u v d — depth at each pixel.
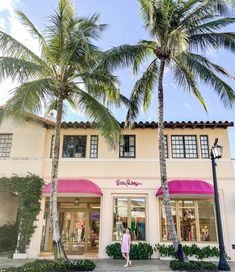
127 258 14.51
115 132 14.57
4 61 12.52
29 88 12.48
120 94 16.14
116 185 18.39
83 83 15.47
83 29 14.20
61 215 19.92
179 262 12.82
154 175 18.38
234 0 12.49
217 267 12.64
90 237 19.53
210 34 14.48
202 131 19.22
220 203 17.64
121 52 14.20
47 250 18.78
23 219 17.58
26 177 18.36
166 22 14.31
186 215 17.80
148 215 17.70
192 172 18.27
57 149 14.10
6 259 16.33
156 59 16.38
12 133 19.86
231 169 18.17
